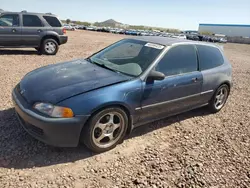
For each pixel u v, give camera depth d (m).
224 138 4.05
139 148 3.50
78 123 2.92
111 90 3.14
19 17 9.99
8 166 2.82
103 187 2.66
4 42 9.87
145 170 3.01
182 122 4.54
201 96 4.53
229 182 2.94
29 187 2.55
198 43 4.58
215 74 4.68
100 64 3.97
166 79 3.77
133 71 3.61
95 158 3.16
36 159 3.00
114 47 4.51
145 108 3.58
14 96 3.39
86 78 3.36
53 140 2.94
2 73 6.72
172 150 3.53
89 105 2.95
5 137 3.38
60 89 3.07
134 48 4.19
